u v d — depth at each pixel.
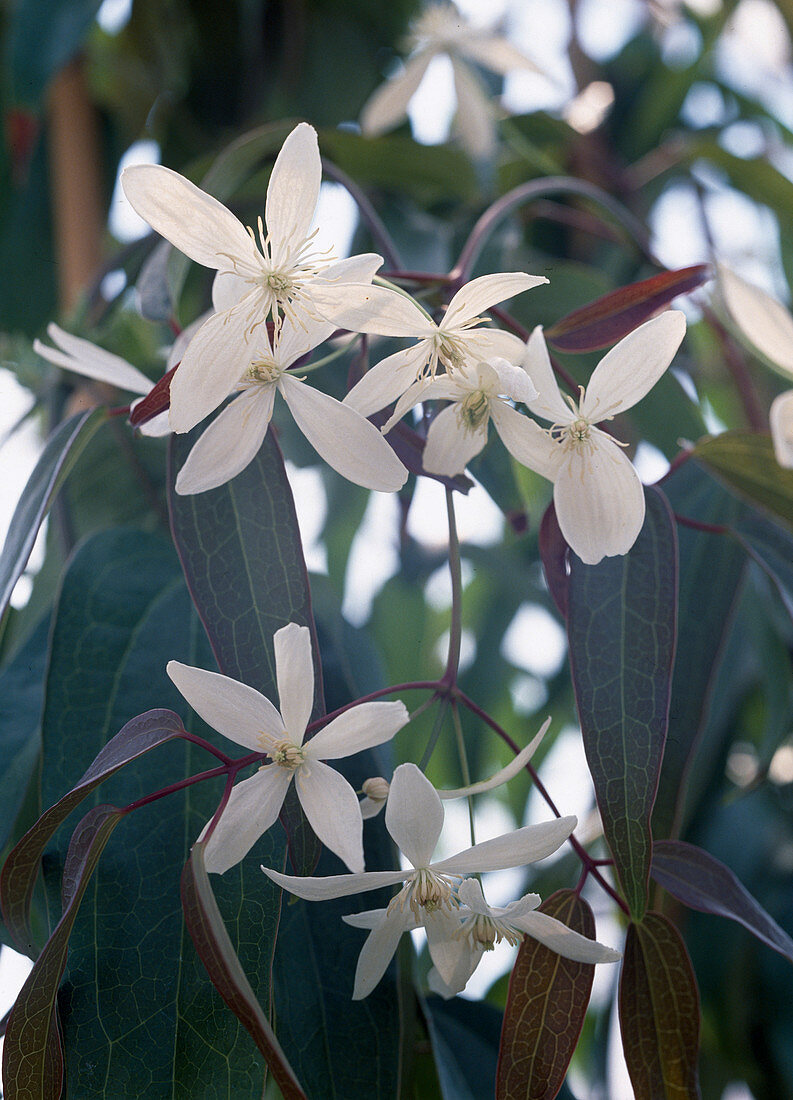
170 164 0.76
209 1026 0.40
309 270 0.40
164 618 0.47
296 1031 0.42
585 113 0.76
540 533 0.44
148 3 0.74
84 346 0.46
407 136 0.74
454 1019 0.50
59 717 0.44
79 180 0.73
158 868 0.42
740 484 0.48
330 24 0.75
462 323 0.40
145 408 0.40
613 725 0.41
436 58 0.65
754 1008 0.68
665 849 0.43
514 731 0.84
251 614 0.42
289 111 0.74
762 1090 0.67
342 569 0.78
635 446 0.57
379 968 0.41
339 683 0.48
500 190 0.69
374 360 0.54
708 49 0.76
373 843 0.45
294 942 0.43
